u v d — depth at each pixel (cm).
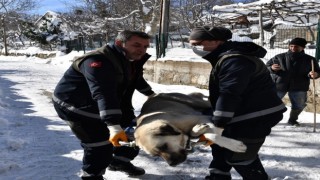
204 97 353
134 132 311
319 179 420
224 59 291
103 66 314
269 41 1698
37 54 2855
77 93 341
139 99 917
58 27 3294
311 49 1064
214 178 356
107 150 358
